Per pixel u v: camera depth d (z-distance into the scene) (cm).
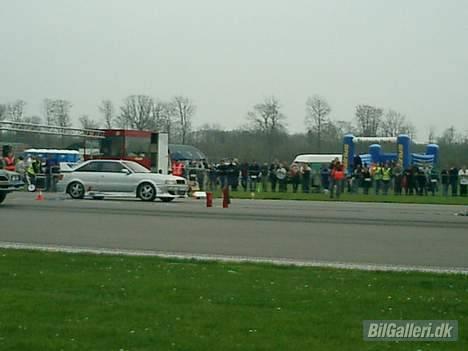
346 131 8575
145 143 4738
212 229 2039
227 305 930
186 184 3391
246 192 4359
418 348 743
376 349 735
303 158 6144
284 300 968
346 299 980
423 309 919
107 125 8688
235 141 8675
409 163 5478
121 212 2589
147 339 755
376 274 1230
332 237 1881
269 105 8450
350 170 4900
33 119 8588
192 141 8969
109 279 1120
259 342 751
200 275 1182
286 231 2009
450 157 7200
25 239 1780
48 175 4141
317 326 821
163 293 1006
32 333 775
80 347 726
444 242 1797
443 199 3834
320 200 3688
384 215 2667
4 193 2906
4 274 1159
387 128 8625
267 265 1331
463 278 1191
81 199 3350
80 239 1791
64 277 1131
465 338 784
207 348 728
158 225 2136
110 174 3325
